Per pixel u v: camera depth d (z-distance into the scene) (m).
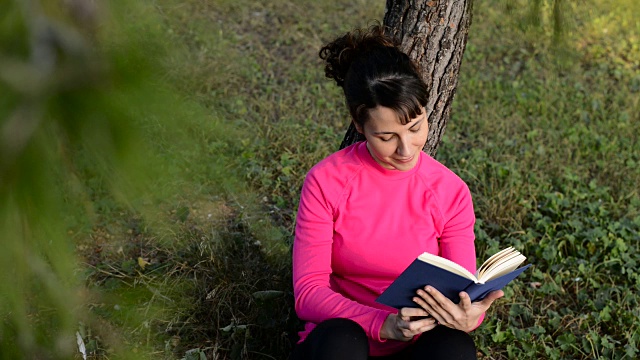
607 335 3.06
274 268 3.13
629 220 3.95
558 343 3.05
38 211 0.54
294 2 7.14
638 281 3.38
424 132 2.05
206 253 3.14
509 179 4.24
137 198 0.60
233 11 6.64
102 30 0.51
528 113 5.42
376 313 2.10
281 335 2.83
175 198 0.75
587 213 4.02
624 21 7.15
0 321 0.73
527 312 3.19
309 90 5.56
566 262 3.56
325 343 2.01
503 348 3.01
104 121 0.52
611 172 4.51
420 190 2.22
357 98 1.98
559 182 4.36
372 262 2.22
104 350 2.49
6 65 0.48
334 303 2.15
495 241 3.62
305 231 2.24
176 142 0.58
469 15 2.72
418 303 1.98
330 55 2.13
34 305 0.73
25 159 0.49
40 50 0.49
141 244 3.20
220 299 2.94
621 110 5.54
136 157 0.54
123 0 0.52
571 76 6.06
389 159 2.12
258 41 6.29
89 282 2.89
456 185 2.29
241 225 3.36
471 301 1.97
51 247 0.63
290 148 4.52
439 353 2.01
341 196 2.21
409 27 2.67
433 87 2.76
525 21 2.58
